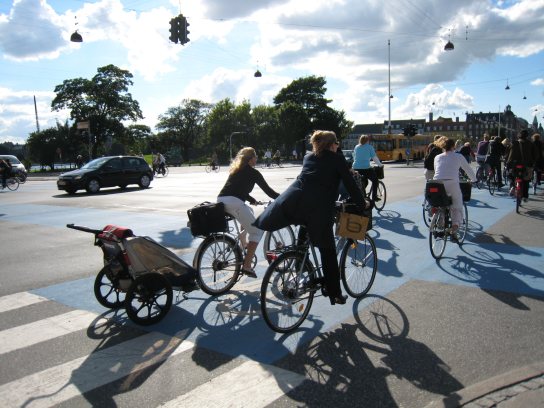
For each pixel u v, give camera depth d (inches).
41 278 240.4
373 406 116.3
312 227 160.9
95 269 257.1
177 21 648.4
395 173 1018.7
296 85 2891.2
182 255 283.4
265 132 2797.7
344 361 140.2
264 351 148.6
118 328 171.2
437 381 127.2
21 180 1092.5
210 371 136.3
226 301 197.6
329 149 166.6
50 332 168.1
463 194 283.6
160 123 3764.8
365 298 195.9
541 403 109.3
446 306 183.6
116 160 786.2
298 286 167.9
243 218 204.2
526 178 439.2
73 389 128.3
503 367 133.6
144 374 135.6
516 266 238.1
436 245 255.8
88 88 2261.3
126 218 439.5
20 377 135.4
